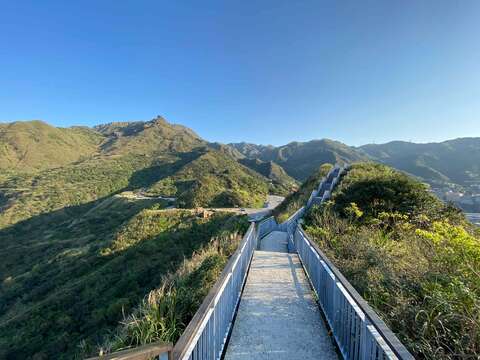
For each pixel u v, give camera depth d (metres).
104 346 3.55
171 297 4.00
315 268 5.12
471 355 2.28
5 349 18.95
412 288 3.61
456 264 4.10
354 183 13.65
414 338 2.72
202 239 29.80
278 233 15.28
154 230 36.31
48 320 21.34
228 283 3.71
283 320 4.03
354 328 2.75
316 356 3.12
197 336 2.18
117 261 28.67
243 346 3.33
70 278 30.36
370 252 5.53
